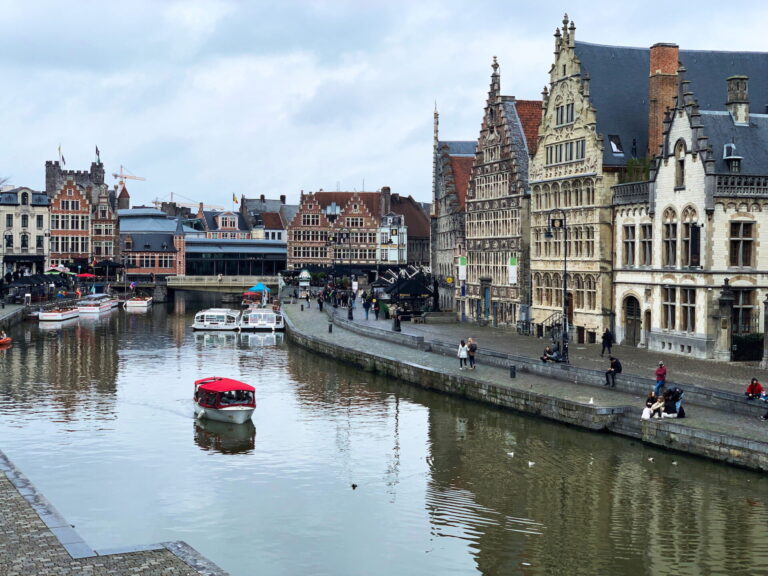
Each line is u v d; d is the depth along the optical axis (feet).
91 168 652.07
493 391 163.12
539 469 125.39
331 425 155.63
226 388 159.43
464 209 325.01
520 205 254.88
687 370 164.66
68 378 204.33
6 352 251.39
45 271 468.75
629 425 135.23
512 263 257.75
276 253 543.80
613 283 212.23
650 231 199.00
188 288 470.39
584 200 219.61
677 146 186.80
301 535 102.47
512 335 244.42
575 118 222.48
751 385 132.16
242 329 317.42
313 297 445.78
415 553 96.84
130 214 539.70
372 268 479.82
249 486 120.98
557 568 92.22
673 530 101.65
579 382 161.99
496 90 272.51
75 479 123.65
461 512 109.40
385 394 183.83
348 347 228.02
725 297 177.27
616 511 108.06
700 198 179.32
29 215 498.69
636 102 225.35
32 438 146.10
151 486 120.78
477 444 140.46
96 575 71.51
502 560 94.68
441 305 353.72
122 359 238.48
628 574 90.53
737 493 111.34
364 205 517.55
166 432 151.12
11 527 83.92
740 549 96.07
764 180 179.11
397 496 116.16
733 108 187.52
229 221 578.25
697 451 121.80
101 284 474.90
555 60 232.32
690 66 222.89
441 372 180.34
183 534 102.78
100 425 155.63
